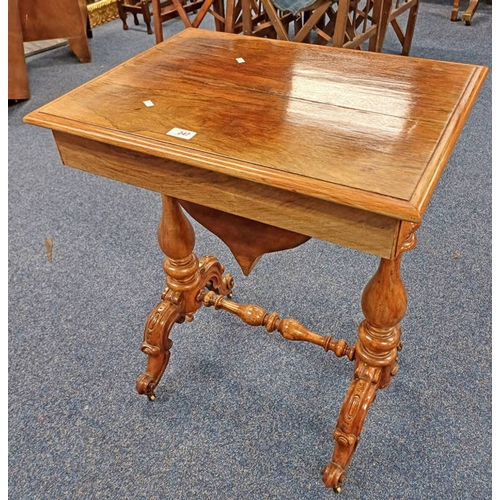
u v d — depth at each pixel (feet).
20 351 4.56
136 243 5.72
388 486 3.49
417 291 4.92
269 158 2.52
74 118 2.95
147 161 2.92
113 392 4.19
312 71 3.40
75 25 9.43
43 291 5.16
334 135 2.68
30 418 4.02
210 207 3.02
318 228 2.58
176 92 3.20
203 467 3.66
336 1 6.73
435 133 2.65
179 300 4.00
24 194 6.55
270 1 6.75
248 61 3.60
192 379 4.25
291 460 3.67
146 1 10.57
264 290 5.04
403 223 2.35
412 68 3.36
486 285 4.95
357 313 4.75
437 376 4.16
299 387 4.15
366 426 3.84
